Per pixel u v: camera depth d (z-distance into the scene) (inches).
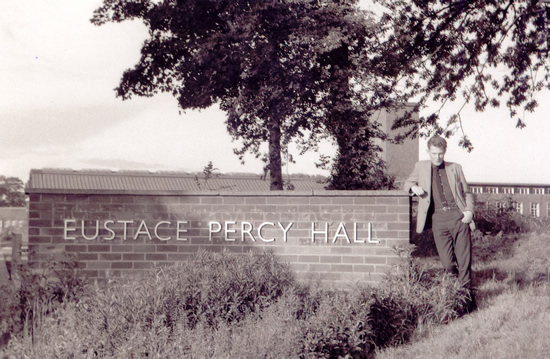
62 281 336.2
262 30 650.2
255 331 230.1
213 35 667.4
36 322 287.4
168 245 374.3
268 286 276.7
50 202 365.7
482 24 722.2
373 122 688.4
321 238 376.2
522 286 365.1
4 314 306.3
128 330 218.7
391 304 281.6
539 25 703.1
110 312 225.3
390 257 371.9
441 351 243.9
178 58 751.7
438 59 743.7
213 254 311.4
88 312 234.7
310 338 225.3
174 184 1673.2
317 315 250.1
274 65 637.3
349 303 261.0
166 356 200.7
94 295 252.1
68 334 224.7
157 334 217.0
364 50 673.6
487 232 686.5
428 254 575.5
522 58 724.0
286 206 378.3
